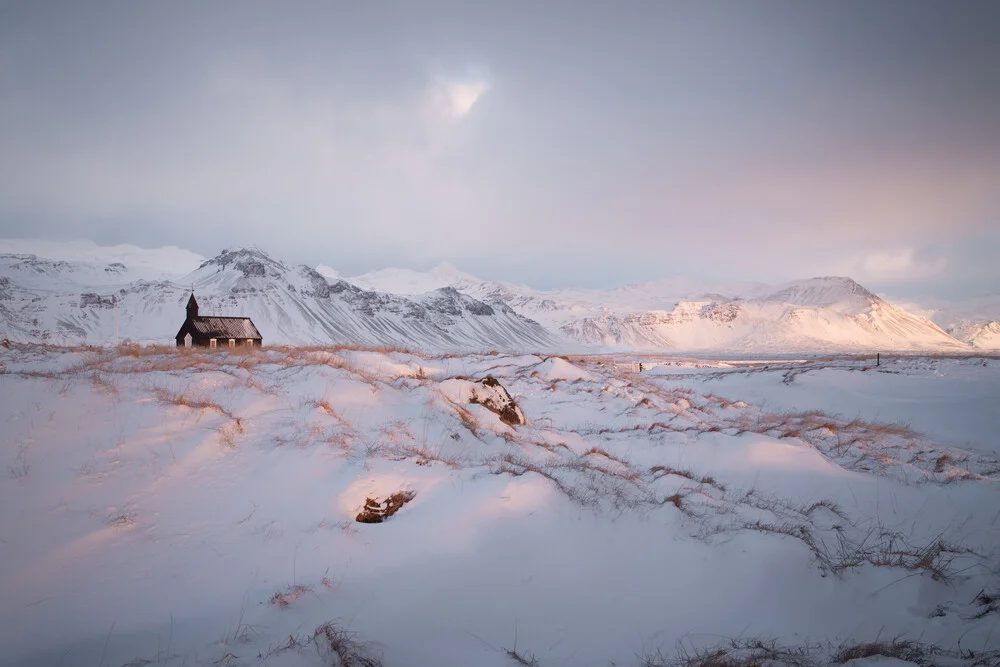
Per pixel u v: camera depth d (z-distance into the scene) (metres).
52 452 7.89
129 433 8.75
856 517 10.42
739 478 12.45
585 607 6.40
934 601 7.12
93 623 5.25
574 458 11.93
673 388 30.30
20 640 4.93
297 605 5.64
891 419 26.11
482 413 14.01
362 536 7.07
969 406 26.88
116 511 6.99
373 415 11.81
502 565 6.86
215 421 9.68
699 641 5.91
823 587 7.21
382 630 5.46
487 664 5.19
